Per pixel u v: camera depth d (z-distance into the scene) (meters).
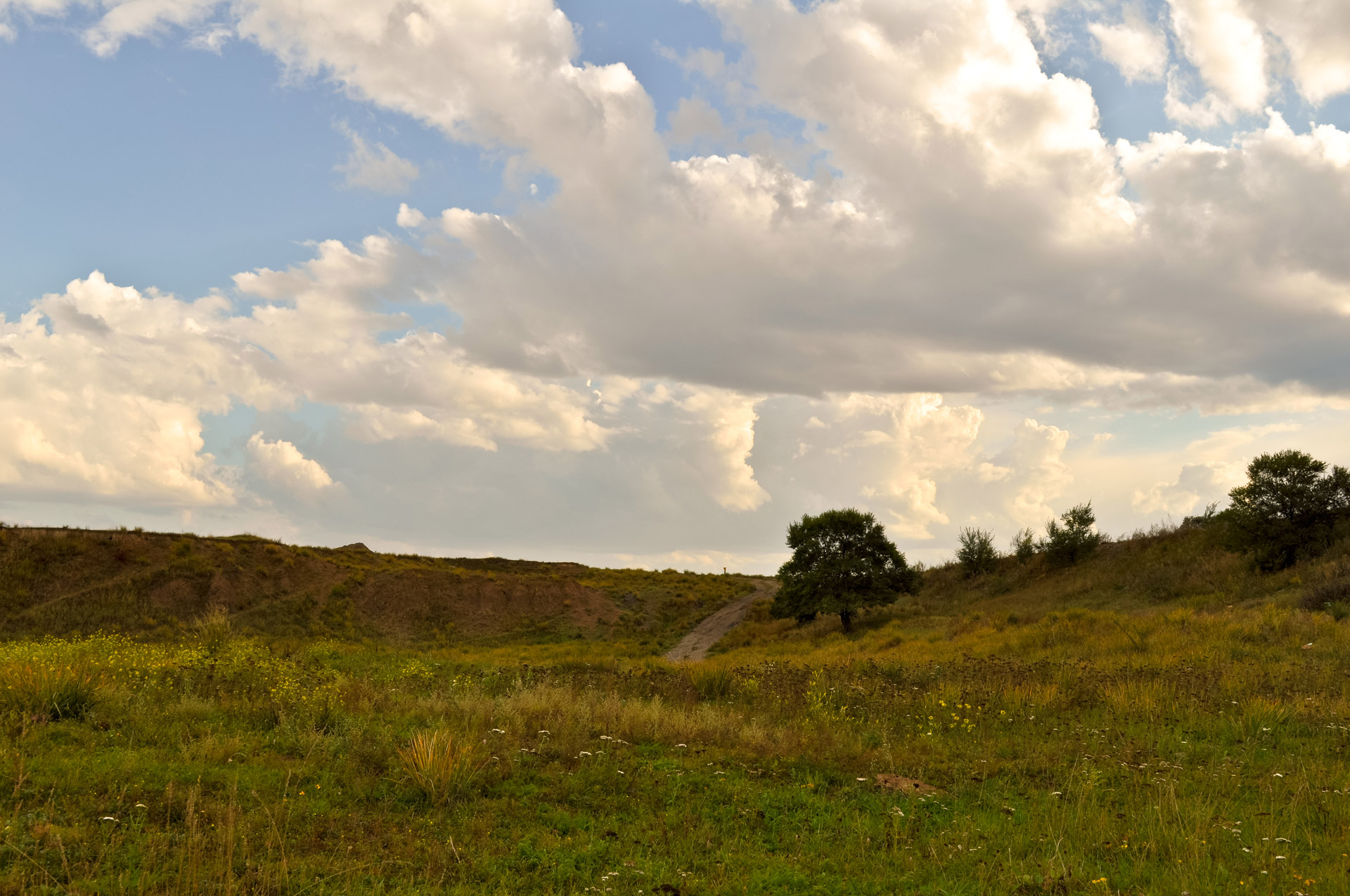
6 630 34.22
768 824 7.64
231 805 6.39
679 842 6.92
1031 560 51.44
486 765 8.70
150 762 8.29
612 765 9.16
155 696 12.39
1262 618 21.97
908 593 46.34
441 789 7.82
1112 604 35.94
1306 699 12.73
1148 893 5.78
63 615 36.16
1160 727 11.70
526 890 5.86
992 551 54.44
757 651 39.91
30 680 10.80
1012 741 11.51
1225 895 5.74
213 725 10.55
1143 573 39.34
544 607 54.84
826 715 12.93
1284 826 7.24
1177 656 18.83
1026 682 15.85
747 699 15.85
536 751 9.58
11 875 5.36
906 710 13.88
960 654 25.22
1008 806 8.11
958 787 8.88
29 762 7.88
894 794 8.63
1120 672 16.11
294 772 8.32
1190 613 25.02
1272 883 5.75
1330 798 7.98
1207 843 6.66
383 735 10.06
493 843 6.71
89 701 10.91
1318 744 10.55
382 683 17.28
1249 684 14.02
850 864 6.54
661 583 67.69
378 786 8.07
